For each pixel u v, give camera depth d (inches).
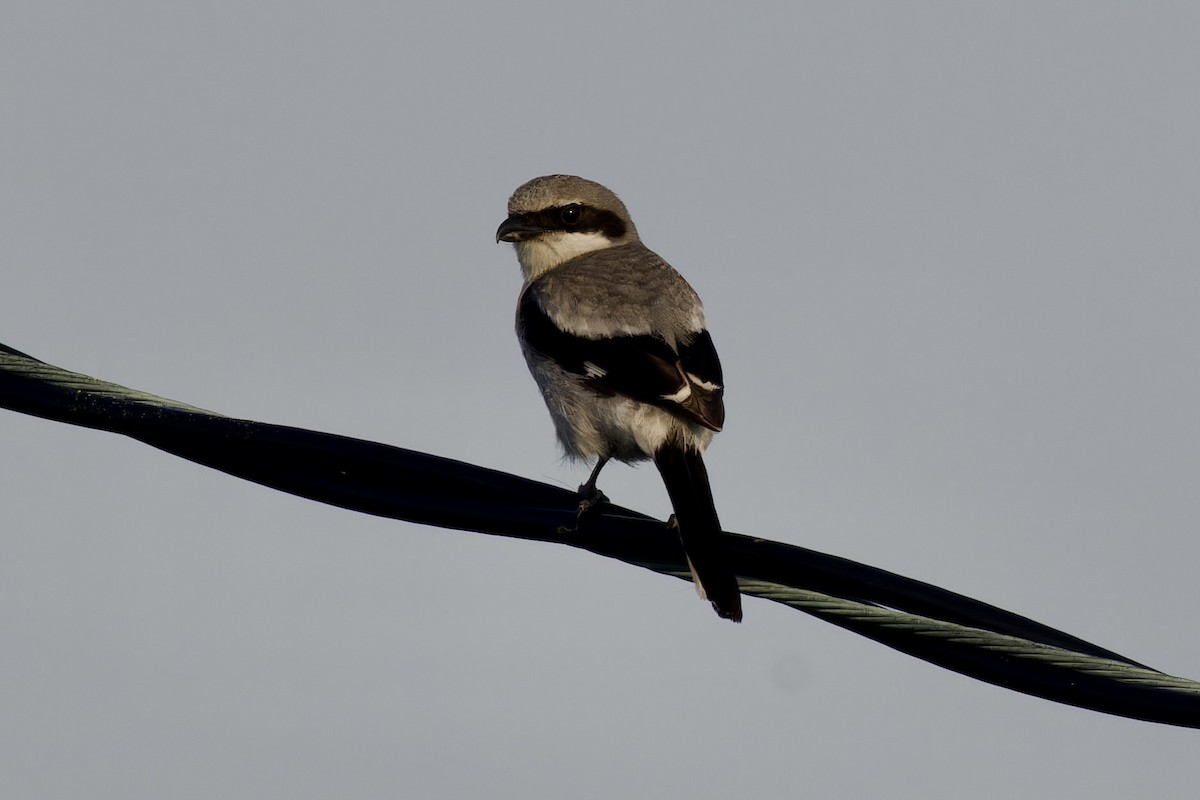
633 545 391.9
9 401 408.8
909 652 364.8
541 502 396.2
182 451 407.5
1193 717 340.2
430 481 399.2
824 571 373.7
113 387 408.8
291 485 404.5
